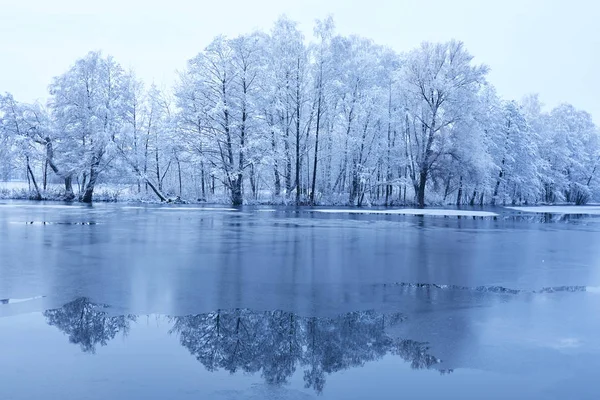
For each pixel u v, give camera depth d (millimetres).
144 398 4586
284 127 45500
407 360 5746
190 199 48219
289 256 13680
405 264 12703
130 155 46094
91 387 4812
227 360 5656
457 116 43969
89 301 8312
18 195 48531
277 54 45344
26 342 6180
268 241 17125
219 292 9094
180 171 52688
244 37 43188
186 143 44375
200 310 7828
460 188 53969
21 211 30984
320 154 48719
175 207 38438
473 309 8180
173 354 5812
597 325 7262
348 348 6156
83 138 46000
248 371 5328
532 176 62375
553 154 71688
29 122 46688
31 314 7484
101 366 5395
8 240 16484
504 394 4805
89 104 45906
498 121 62000
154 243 16125
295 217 29469
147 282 9875
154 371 5270
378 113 46281
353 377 5195
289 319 7426
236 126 43406
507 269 12148
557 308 8289
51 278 10180
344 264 12508
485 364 5645
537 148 66875
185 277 10445
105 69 46312
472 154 43781
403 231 21859
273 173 49594
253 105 42531
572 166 74250
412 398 4676
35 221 23844
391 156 48688
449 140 44062
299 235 19297
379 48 52000
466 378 5207
